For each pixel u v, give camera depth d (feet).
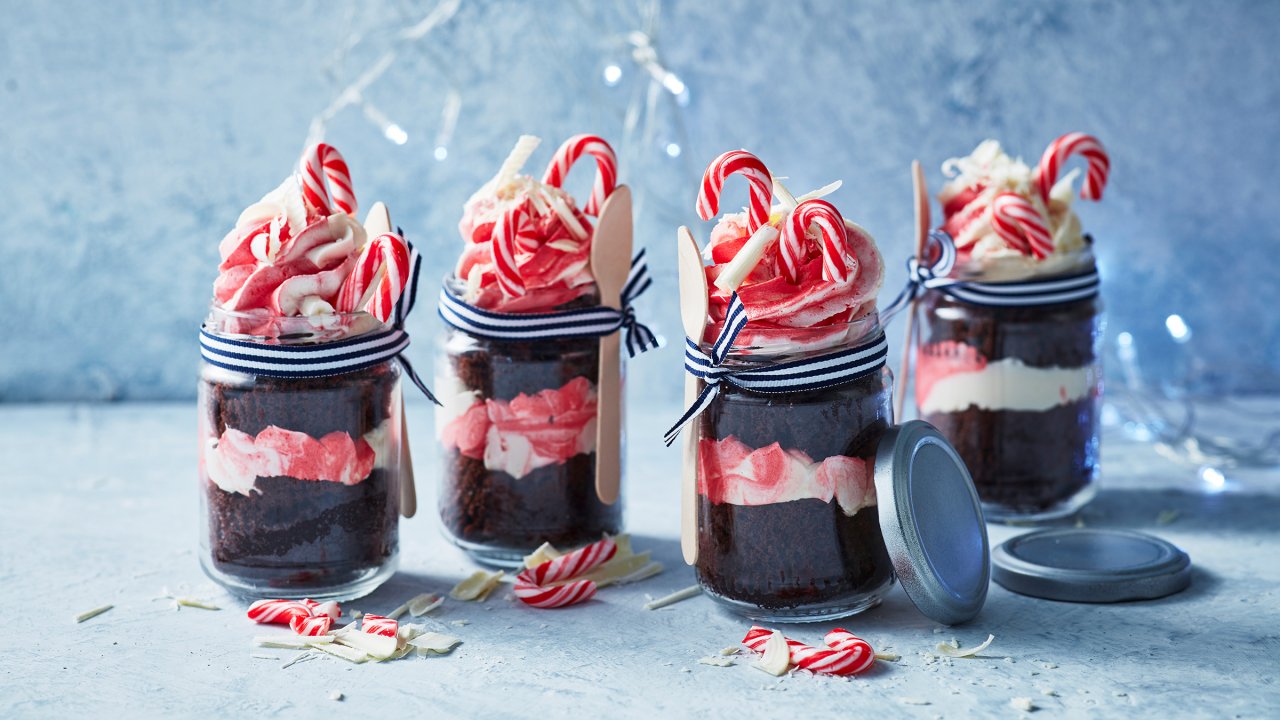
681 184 3.88
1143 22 3.77
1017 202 2.78
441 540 2.88
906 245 3.88
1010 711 2.26
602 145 2.71
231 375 2.47
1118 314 3.89
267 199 2.53
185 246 3.93
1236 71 3.77
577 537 2.69
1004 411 2.83
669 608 2.58
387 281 2.49
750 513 2.44
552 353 2.64
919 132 3.84
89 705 2.29
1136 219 3.84
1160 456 3.32
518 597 2.59
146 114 3.86
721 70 3.84
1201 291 3.86
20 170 3.87
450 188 3.90
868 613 2.55
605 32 3.83
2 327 3.93
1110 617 2.52
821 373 2.40
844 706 2.28
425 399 3.97
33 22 3.81
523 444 2.65
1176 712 2.25
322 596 2.54
